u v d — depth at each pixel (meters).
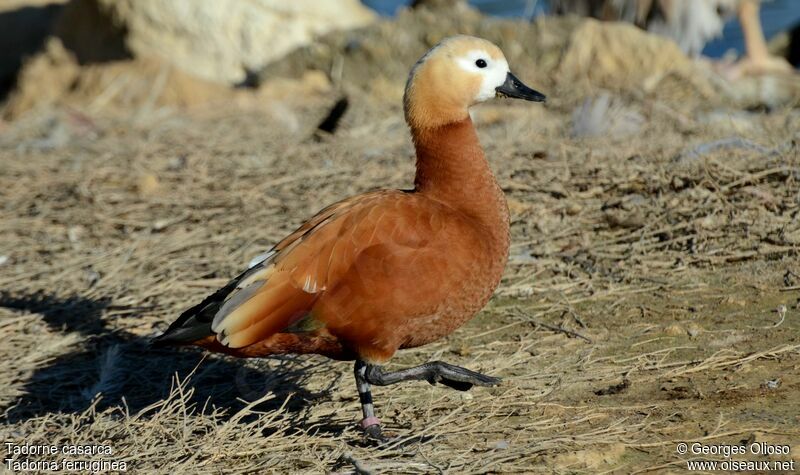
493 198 8.42
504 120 17.28
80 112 20.17
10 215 14.15
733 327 9.54
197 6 25.16
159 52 25.34
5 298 11.46
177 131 18.47
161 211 13.90
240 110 20.16
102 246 12.84
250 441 8.21
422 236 7.89
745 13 21.11
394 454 7.98
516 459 7.70
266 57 25.20
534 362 9.40
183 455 8.22
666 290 10.48
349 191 13.77
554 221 12.20
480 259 8.09
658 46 19.97
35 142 18.09
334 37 23.77
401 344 8.25
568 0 22.70
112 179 15.28
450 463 7.64
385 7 33.66
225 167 15.54
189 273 11.88
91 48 25.84
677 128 15.56
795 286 10.15
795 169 12.06
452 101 8.47
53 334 10.62
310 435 8.48
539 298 10.73
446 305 8.01
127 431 8.54
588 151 13.79
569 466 7.53
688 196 12.03
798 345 8.94
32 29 31.05
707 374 8.76
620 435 7.89
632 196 12.32
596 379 8.94
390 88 21.62
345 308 7.80
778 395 8.22
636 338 9.60
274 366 9.83
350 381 9.41
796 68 25.36
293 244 7.96
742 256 10.88
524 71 20.72
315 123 18.55
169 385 9.65
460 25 22.67
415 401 8.92
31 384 9.78
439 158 8.45
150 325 10.74
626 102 17.36
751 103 18.69
